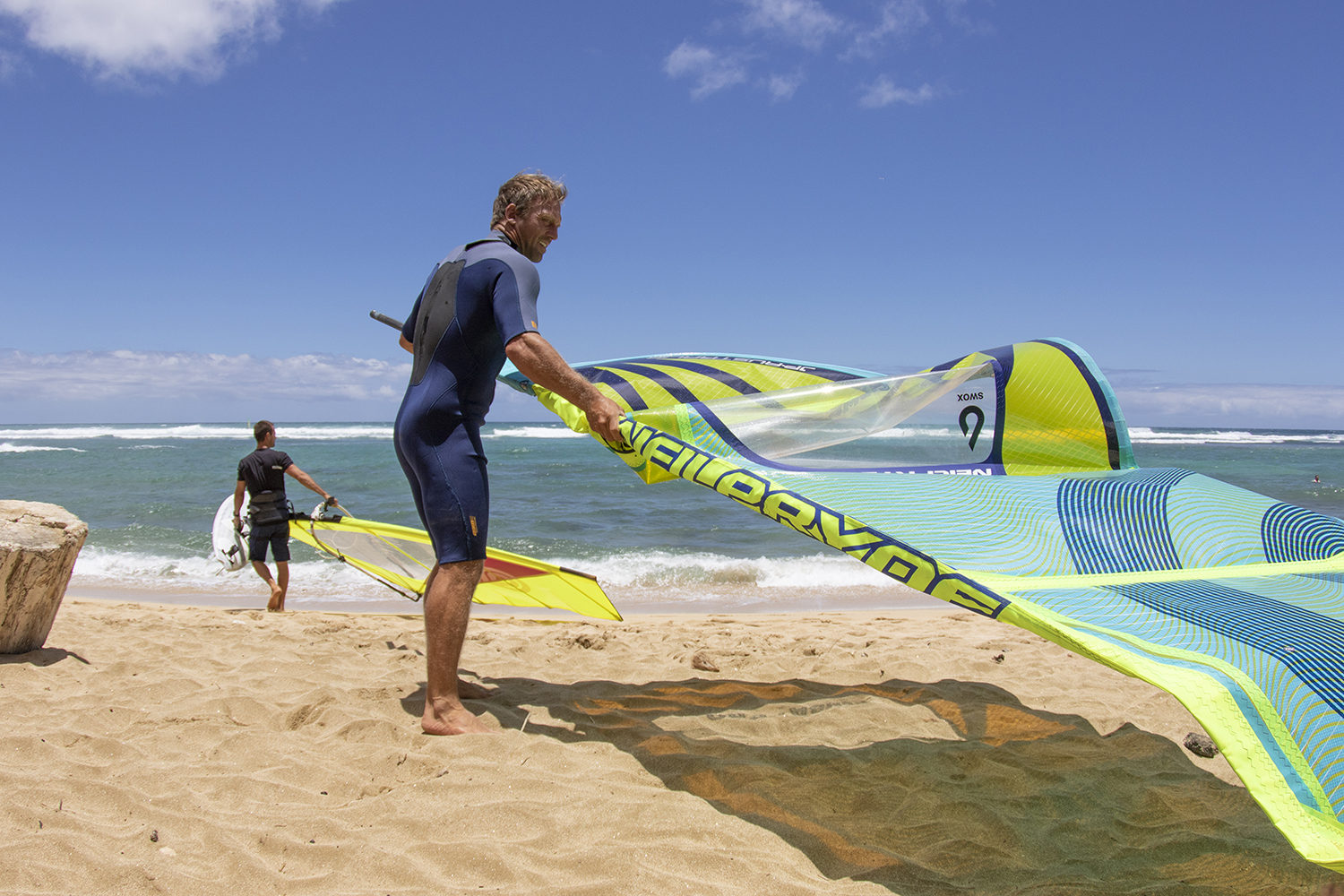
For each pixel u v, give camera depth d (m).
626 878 2.08
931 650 4.74
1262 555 2.34
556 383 2.80
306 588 8.37
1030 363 3.12
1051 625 1.92
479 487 3.08
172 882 2.01
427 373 3.04
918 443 3.08
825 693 3.83
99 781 2.57
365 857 2.14
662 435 2.74
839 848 2.33
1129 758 3.08
